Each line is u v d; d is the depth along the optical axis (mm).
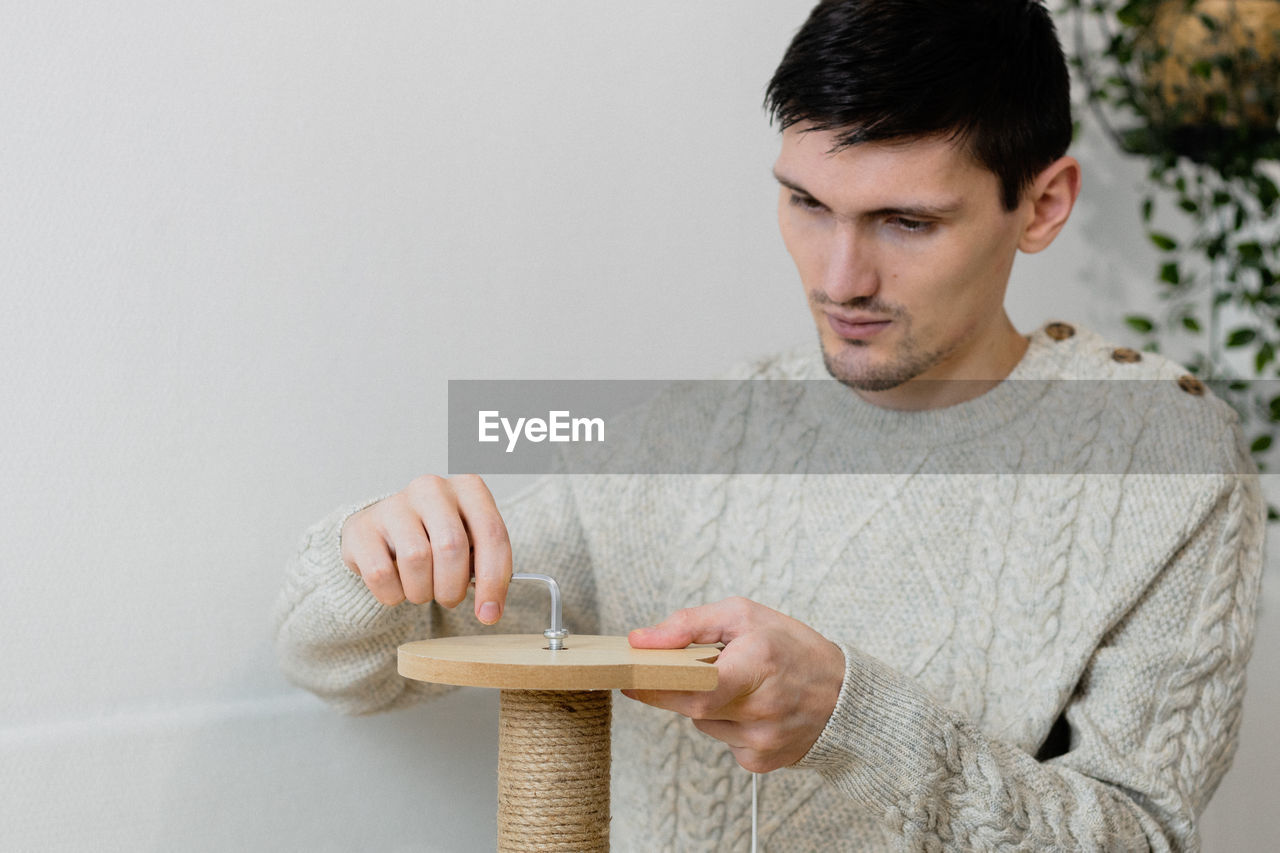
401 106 1087
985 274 854
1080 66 1528
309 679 966
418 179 1100
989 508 944
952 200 795
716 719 727
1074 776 815
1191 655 895
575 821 697
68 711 965
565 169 1169
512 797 700
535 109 1149
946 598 934
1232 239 1675
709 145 1247
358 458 1091
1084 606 905
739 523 995
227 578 1035
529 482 1179
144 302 986
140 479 991
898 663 927
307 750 1072
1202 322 1652
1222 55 1439
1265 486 1638
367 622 855
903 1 773
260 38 1021
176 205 995
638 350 1219
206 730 1019
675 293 1236
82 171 956
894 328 843
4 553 937
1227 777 1639
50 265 948
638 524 1011
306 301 1057
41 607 952
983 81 781
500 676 629
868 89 766
